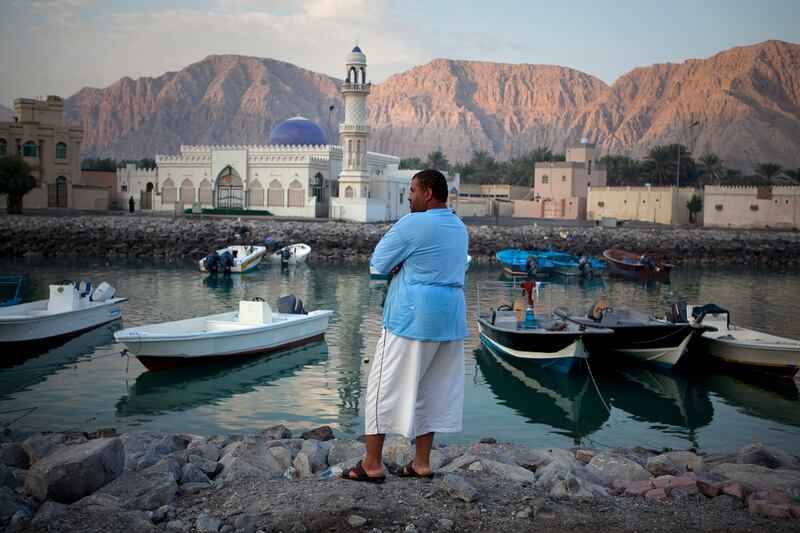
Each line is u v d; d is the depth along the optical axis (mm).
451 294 5887
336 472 6926
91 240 52125
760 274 49656
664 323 19859
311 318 21625
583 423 14969
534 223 83750
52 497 6344
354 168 73938
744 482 7512
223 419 14391
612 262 49406
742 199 85000
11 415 14531
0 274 39219
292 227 60156
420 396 6172
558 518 5711
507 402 16469
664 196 92000
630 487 6918
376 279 40219
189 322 19406
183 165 79375
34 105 81812
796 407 16484
